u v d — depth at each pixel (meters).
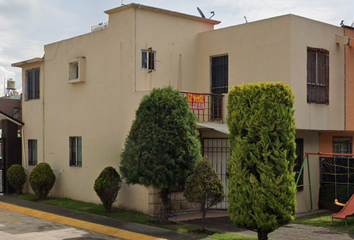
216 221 13.18
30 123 19.70
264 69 14.57
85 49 16.66
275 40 14.30
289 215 9.87
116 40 15.25
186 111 12.18
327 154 15.00
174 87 15.78
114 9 15.14
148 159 11.81
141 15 14.95
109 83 15.49
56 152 18.08
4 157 19.86
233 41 15.49
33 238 11.20
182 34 16.14
